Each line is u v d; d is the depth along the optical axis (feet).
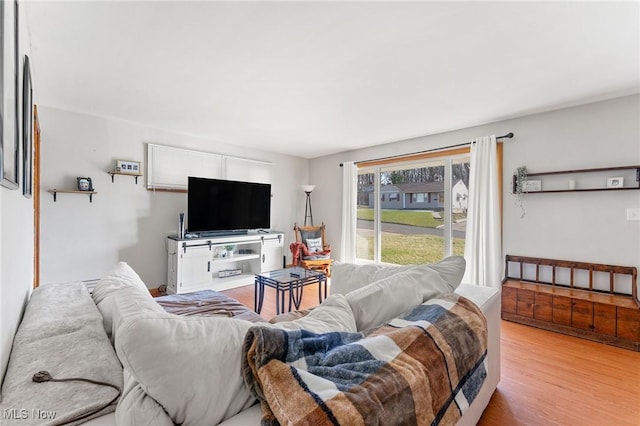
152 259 12.66
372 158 15.88
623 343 7.96
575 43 6.07
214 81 7.99
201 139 14.20
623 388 6.20
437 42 6.08
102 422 2.13
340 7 5.07
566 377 6.61
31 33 5.74
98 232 11.21
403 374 2.61
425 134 13.29
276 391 2.12
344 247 16.63
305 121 11.46
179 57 6.75
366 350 2.77
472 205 11.53
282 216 18.03
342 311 3.71
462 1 4.89
